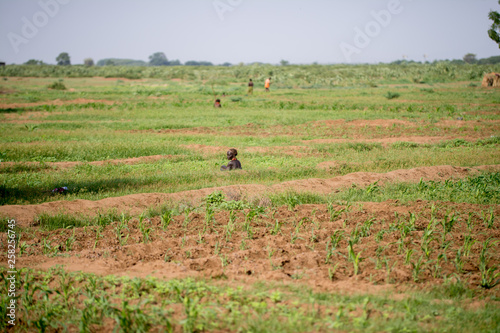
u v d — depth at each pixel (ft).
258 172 87.51
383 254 47.50
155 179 82.12
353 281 41.24
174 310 34.83
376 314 34.47
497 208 64.85
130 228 56.44
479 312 35.35
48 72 609.01
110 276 40.19
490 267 44.88
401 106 212.84
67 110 208.03
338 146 120.88
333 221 59.11
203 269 43.86
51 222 57.47
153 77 566.77
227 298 36.65
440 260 45.91
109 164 97.40
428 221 58.03
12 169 90.12
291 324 31.94
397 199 69.56
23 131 146.00
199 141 132.36
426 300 37.32
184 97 271.28
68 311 35.58
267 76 476.54
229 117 185.98
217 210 62.75
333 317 33.83
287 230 55.36
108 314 34.58
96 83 446.19
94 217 60.03
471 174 87.66
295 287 38.96
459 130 149.89
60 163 99.91
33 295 38.63
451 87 354.95
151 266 44.57
